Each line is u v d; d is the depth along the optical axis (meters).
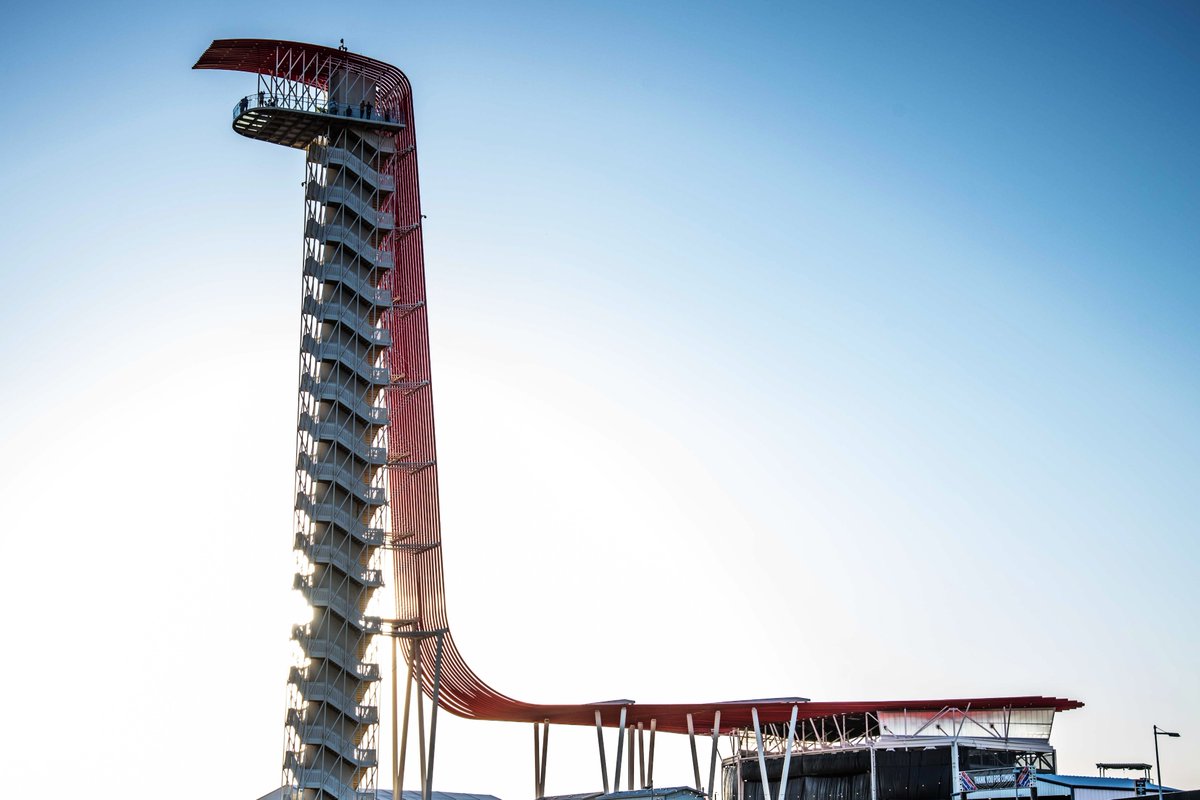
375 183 89.75
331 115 88.25
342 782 80.81
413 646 95.75
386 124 89.69
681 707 92.75
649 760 107.25
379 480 87.12
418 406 93.50
